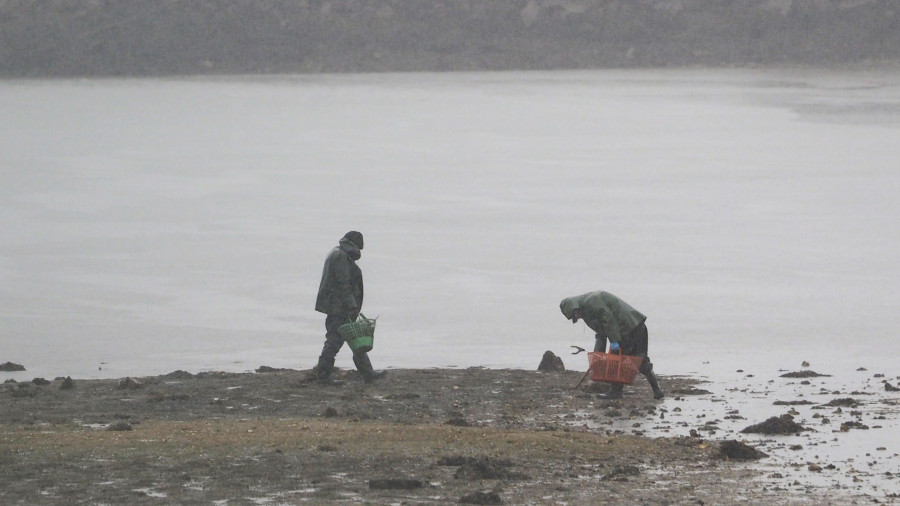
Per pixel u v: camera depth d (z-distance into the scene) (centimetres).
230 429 4041
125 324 7525
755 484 3312
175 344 6919
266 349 6762
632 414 4478
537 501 3041
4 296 8519
